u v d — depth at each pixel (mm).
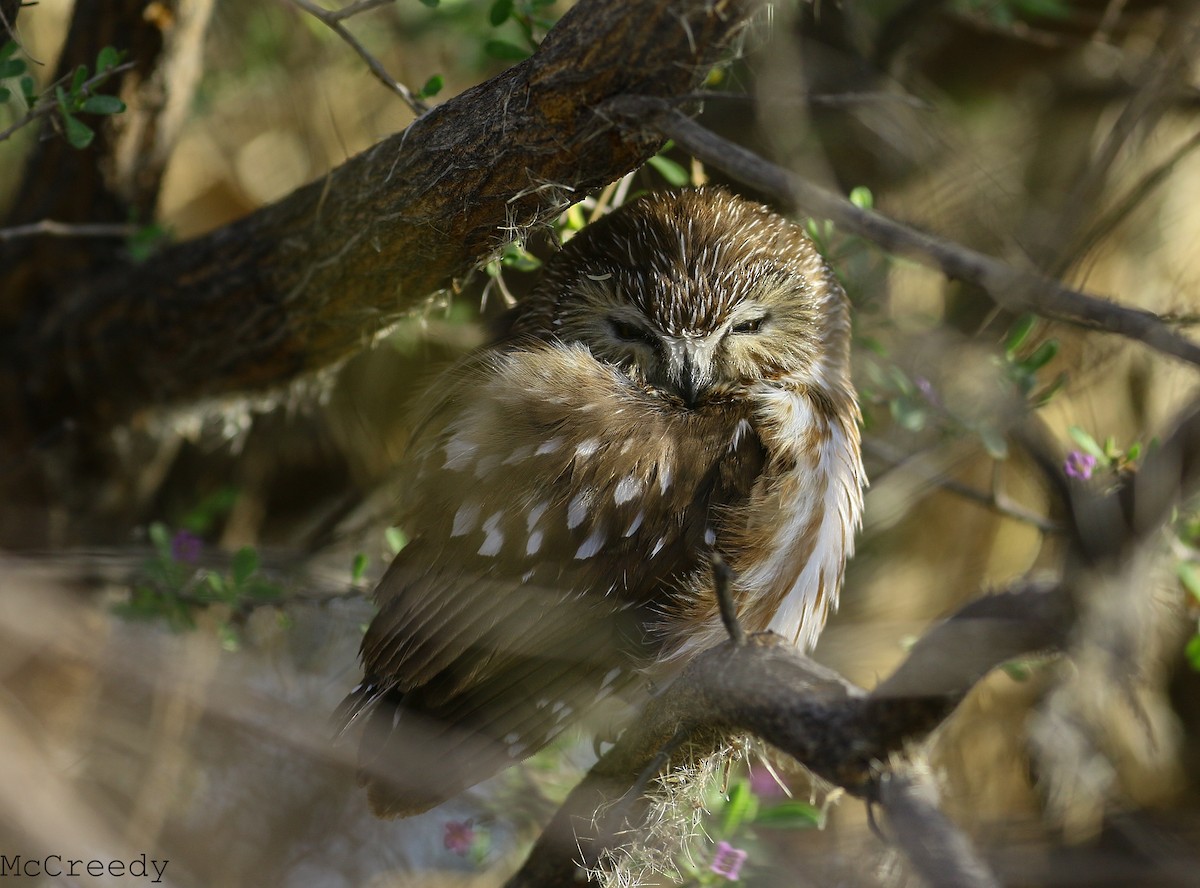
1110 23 9961
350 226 7020
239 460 11008
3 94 6973
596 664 7277
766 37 6164
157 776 9375
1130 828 9477
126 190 8938
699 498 7359
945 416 7883
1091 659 4434
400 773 7012
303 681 9367
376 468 10922
